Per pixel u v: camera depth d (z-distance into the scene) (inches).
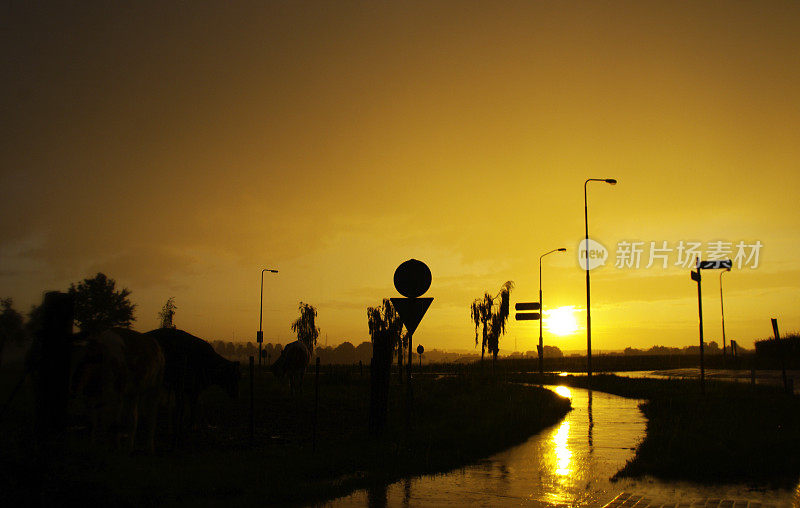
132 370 410.0
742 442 486.6
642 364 2920.8
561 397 978.7
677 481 373.4
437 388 1096.8
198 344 566.9
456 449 475.2
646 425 654.5
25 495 267.6
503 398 908.0
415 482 372.2
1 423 345.7
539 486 362.0
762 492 345.1
